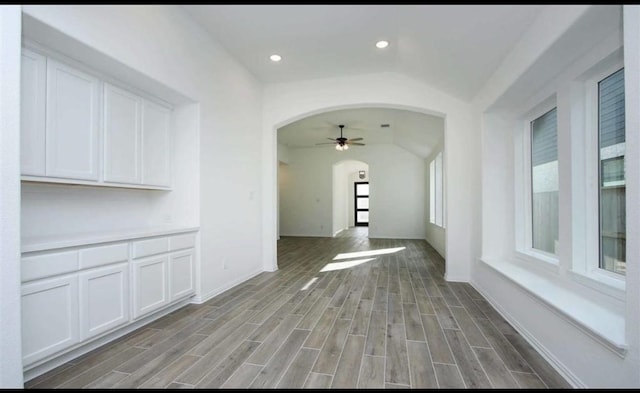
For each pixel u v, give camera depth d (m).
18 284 1.54
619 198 1.91
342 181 12.24
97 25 2.06
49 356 1.82
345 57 3.77
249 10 2.86
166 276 2.75
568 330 1.80
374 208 9.16
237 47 3.56
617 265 1.92
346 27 3.09
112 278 2.24
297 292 3.58
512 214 3.24
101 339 2.22
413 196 8.93
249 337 2.37
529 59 2.20
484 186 3.43
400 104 4.20
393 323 2.65
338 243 8.04
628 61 1.35
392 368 1.92
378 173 9.16
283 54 3.73
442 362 2.00
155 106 2.99
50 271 1.83
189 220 3.19
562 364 1.85
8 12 1.51
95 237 2.13
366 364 1.97
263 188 4.71
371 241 8.41
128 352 2.12
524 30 2.24
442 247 6.07
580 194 2.13
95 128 2.36
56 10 1.80
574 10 1.65
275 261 4.84
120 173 2.59
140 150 2.80
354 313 2.89
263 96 4.69
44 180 2.01
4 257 1.48
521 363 1.98
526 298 2.33
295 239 8.95
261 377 1.83
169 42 2.74
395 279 4.20
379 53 3.66
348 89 4.34
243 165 4.11
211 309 2.99
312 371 1.89
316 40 3.38
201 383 1.76
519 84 2.53
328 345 2.24
